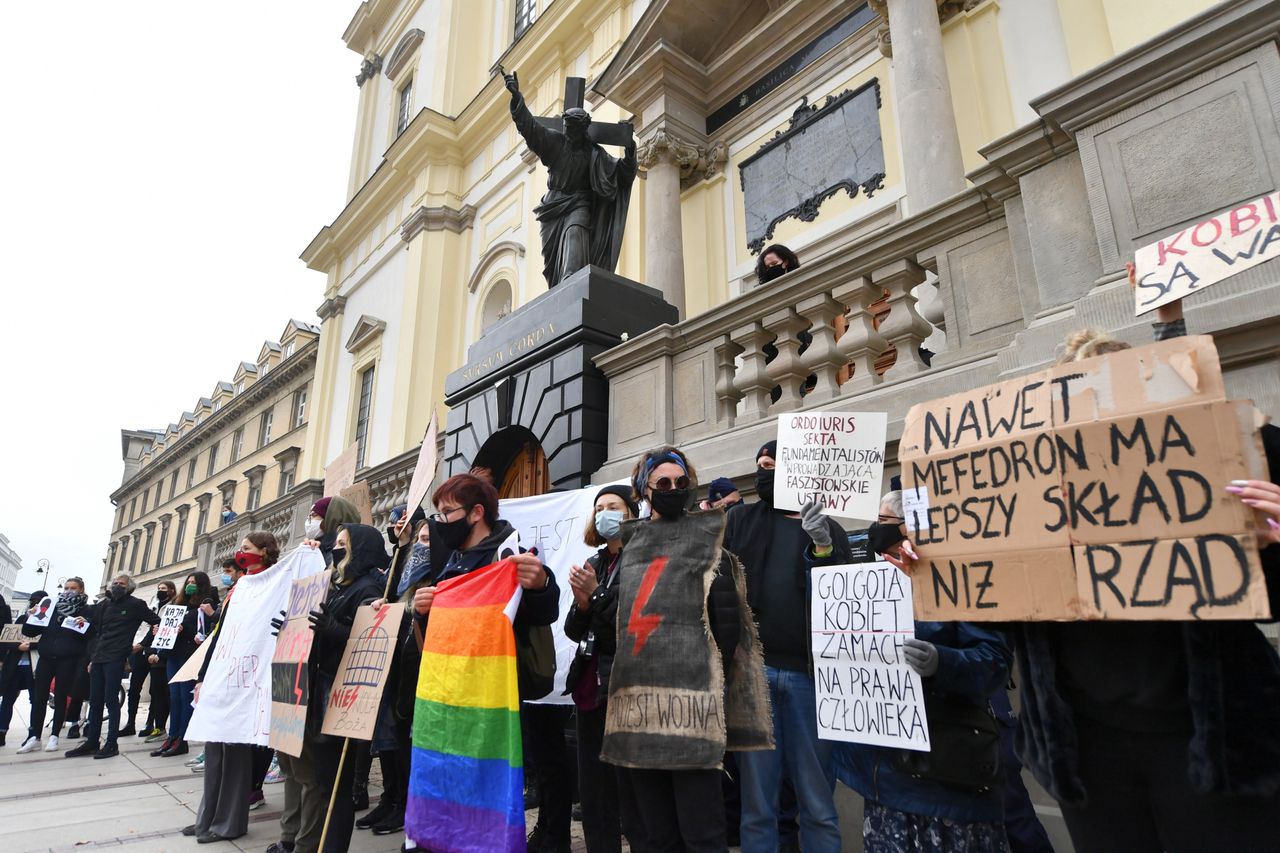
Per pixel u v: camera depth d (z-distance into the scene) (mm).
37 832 4570
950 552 1992
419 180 18688
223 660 4559
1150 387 1735
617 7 14023
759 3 10781
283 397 31531
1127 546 1677
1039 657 1878
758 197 10164
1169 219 3189
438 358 16625
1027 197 3770
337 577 3893
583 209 8180
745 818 2803
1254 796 1519
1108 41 7062
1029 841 2932
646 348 6242
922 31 7703
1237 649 1629
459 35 19734
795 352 5266
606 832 3096
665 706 2432
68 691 9070
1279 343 2742
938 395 3977
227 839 4340
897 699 2395
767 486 3209
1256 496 1496
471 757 2816
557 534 5211
